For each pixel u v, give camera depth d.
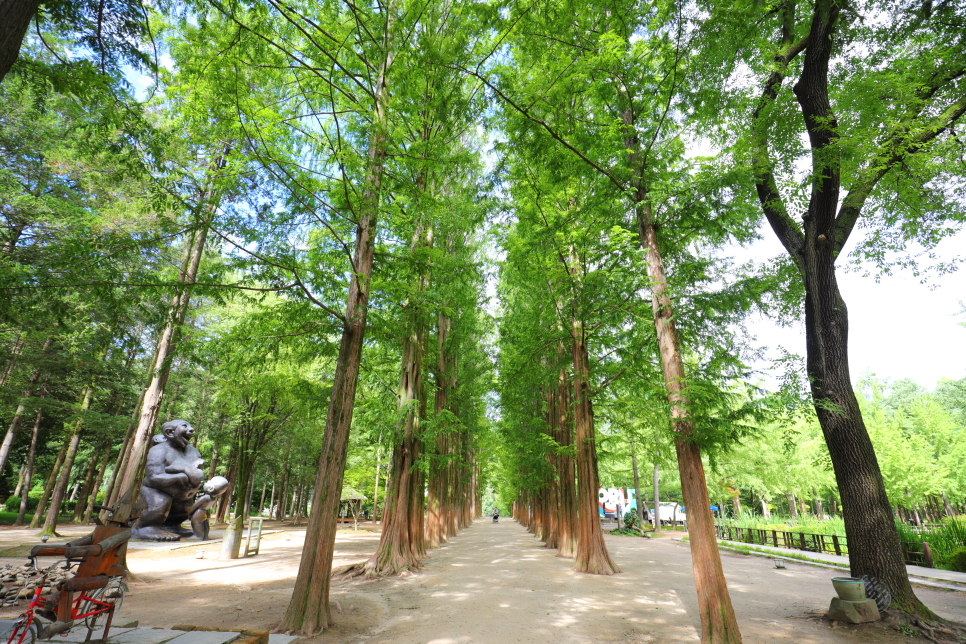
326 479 8.16
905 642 7.13
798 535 23.00
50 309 6.11
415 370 15.86
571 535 17.84
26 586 8.40
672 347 8.58
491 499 128.38
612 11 8.92
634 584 11.66
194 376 26.47
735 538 27.27
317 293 9.39
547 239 12.46
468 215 14.25
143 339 24.58
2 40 3.57
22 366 20.38
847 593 8.03
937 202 10.00
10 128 14.48
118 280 6.84
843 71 10.66
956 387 43.72
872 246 10.99
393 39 9.35
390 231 11.60
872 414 32.22
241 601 9.06
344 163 8.32
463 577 12.53
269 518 44.00
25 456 35.59
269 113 7.71
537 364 16.75
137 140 6.95
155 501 19.12
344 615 8.32
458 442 27.45
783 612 8.91
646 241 9.50
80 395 26.42
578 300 13.22
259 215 7.95
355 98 10.15
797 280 10.05
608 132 9.81
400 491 13.98
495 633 7.27
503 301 20.53
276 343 9.41
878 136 8.62
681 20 8.73
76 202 16.12
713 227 9.68
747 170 8.84
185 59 7.85
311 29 9.45
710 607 7.00
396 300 11.84
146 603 8.77
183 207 7.63
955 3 8.91
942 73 8.94
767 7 9.20
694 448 7.92
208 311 19.80
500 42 8.68
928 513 43.12
